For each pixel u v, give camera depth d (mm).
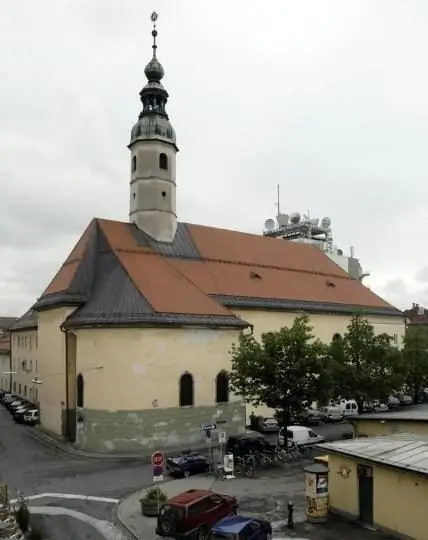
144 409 36781
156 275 42562
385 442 22797
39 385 48625
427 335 55562
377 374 38375
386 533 19859
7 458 35312
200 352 39688
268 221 85312
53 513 23859
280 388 33438
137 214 48281
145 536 20766
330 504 22500
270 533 18938
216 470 30297
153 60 49438
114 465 32906
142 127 48594
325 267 63000
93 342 37688
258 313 48688
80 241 47094
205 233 53656
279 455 33188
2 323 138250
